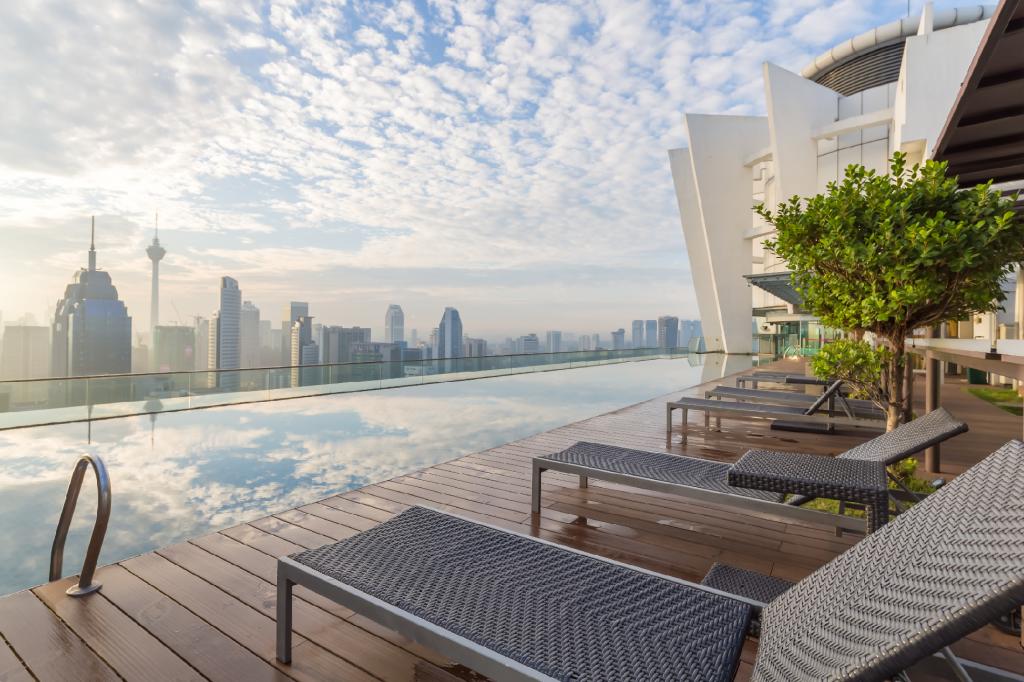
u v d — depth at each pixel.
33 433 6.61
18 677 1.70
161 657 1.81
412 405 9.05
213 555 2.64
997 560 0.85
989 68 2.86
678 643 1.31
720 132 30.83
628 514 3.37
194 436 6.45
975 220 3.23
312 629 2.00
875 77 26.89
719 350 34.38
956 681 1.30
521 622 1.41
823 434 5.91
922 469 4.38
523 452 5.02
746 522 3.24
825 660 0.97
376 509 3.39
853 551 1.31
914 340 4.81
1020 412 7.68
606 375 15.27
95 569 2.44
